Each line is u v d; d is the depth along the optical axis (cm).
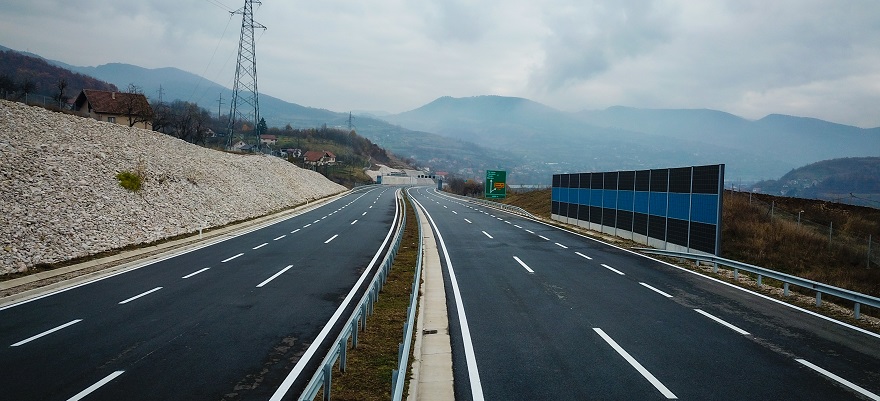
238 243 2572
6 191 2053
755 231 2628
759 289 1673
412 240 2888
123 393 802
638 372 912
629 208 3059
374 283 1388
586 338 1116
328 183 8794
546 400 792
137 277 1714
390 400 793
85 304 1349
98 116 5956
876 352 1029
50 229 1967
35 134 2822
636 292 1600
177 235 2627
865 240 2584
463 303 1443
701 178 2281
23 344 1023
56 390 805
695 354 1010
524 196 7094
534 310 1364
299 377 891
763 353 1017
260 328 1170
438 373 911
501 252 2464
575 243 2866
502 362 967
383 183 14575
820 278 2080
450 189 11756
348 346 1052
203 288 1566
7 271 1578
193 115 11050
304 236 2912
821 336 1139
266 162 6328
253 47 7688
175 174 3497
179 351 1005
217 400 789
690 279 1836
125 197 2662
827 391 828
